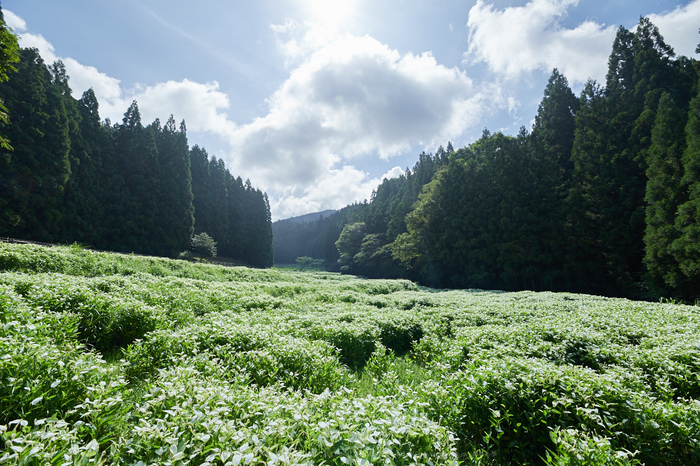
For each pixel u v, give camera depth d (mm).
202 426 2391
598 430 3256
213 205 67688
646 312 10867
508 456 3502
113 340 6559
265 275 26766
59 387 2949
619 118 35188
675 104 30828
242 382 3840
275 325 7680
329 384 5012
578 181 37375
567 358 5926
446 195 47531
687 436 3064
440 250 45938
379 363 6855
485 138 50094
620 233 30734
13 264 11430
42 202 32188
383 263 63875
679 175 25094
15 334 3721
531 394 3676
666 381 4469
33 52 35062
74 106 40438
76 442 2293
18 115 31484
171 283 13070
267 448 2168
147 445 2191
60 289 7000
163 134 54844
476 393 3861
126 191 44594
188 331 5930
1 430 2035
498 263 38531
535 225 36188
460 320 10633
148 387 3395
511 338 7074
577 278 33438
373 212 82125
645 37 38125
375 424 2605
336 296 18703
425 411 3777
